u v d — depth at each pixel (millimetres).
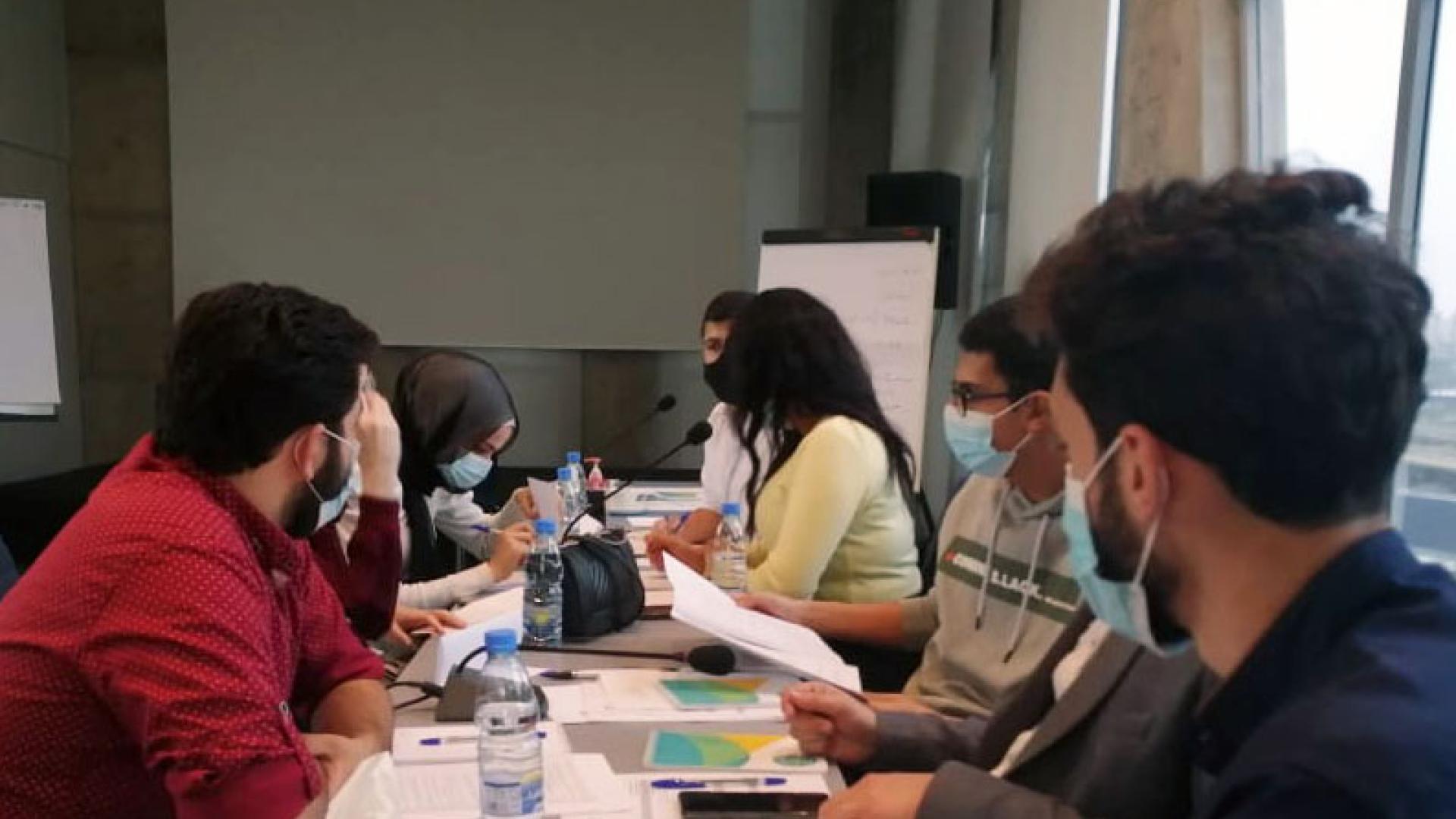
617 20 4578
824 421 2125
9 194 4371
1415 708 533
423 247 4645
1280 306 572
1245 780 561
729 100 4625
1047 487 1569
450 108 4590
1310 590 607
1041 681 1197
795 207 5133
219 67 4523
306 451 1191
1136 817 952
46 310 3498
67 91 4742
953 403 1635
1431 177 1966
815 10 5020
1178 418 596
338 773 1230
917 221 4059
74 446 4871
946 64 4457
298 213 4598
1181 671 945
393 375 4742
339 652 1510
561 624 1792
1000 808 972
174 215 4582
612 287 4707
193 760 1006
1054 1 3312
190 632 1032
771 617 1807
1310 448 569
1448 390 1562
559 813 1138
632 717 1438
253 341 1136
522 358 4934
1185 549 635
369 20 4535
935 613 1896
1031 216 3492
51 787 1038
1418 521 1657
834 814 1064
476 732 1375
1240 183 651
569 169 4641
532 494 2588
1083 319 648
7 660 1034
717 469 3043
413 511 2514
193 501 1118
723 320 3201
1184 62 2471
